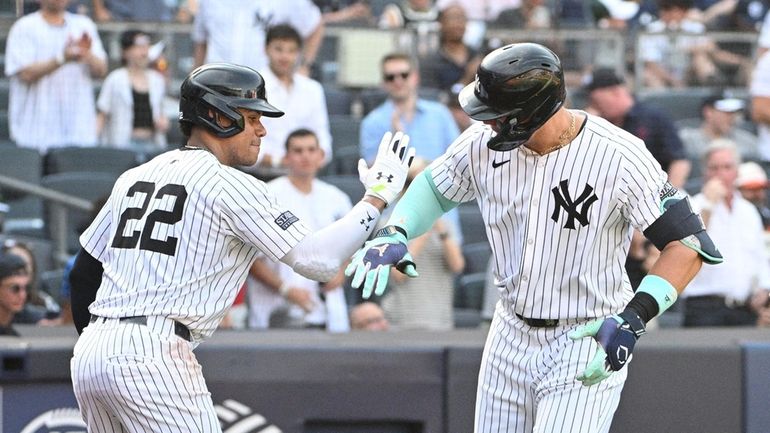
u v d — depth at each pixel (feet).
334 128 107.45
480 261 91.04
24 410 60.49
